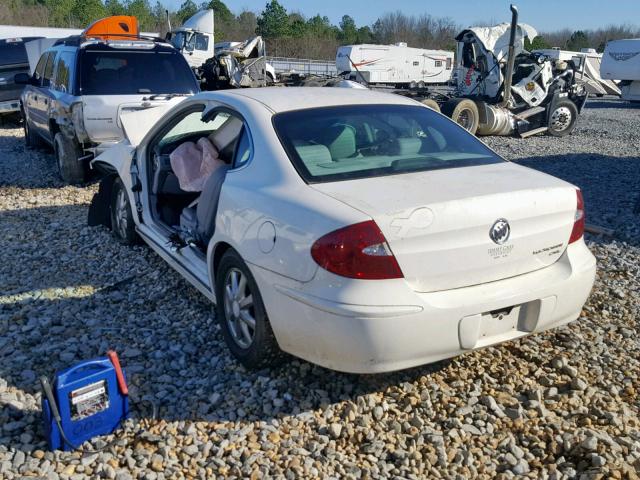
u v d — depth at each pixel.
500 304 3.10
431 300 2.97
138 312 4.49
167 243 4.71
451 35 94.12
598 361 3.84
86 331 4.21
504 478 2.83
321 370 3.63
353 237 2.87
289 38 75.69
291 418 3.25
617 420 3.20
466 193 3.10
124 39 9.33
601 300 4.79
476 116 15.28
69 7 85.50
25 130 12.12
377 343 2.90
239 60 21.38
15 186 8.73
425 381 3.56
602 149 13.62
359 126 3.79
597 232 6.64
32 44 16.22
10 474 2.81
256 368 3.59
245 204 3.46
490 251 3.11
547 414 3.28
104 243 6.03
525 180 3.40
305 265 3.02
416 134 3.90
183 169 4.76
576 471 2.88
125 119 5.97
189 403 3.38
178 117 4.88
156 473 2.86
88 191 8.41
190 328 4.22
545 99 16.33
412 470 2.89
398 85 35.09
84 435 3.02
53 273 5.29
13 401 3.33
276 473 2.86
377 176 3.36
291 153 3.49
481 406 3.35
